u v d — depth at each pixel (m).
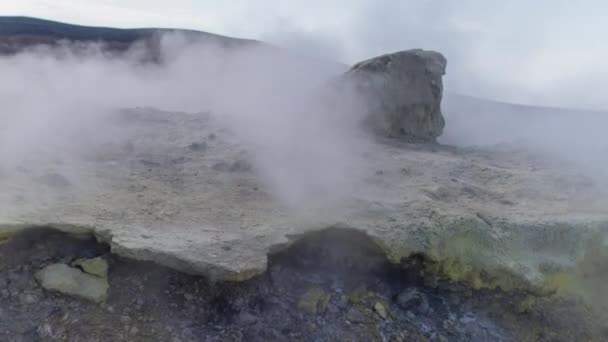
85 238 3.75
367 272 4.33
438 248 4.23
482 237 4.41
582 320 4.49
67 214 3.80
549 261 4.52
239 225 4.11
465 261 4.32
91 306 3.38
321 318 3.84
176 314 3.51
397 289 4.30
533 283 4.31
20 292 3.33
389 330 3.92
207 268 3.47
